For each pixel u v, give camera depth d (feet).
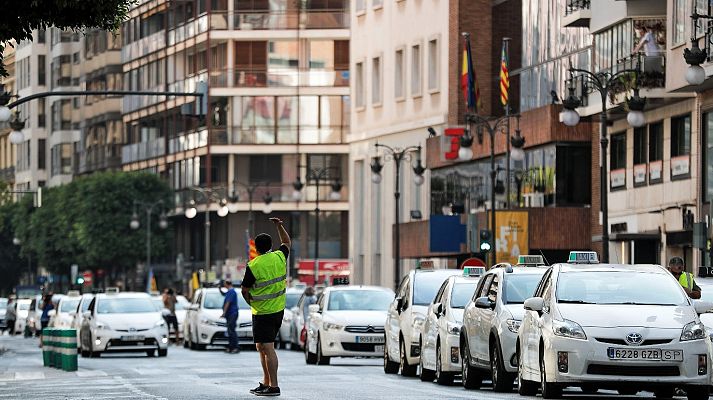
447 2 574.56
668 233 402.31
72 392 210.18
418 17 599.57
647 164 417.49
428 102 591.78
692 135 387.75
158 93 347.56
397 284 501.97
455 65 568.00
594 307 180.24
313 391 206.80
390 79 624.59
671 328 175.83
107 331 379.55
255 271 192.44
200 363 332.19
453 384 233.96
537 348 184.14
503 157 520.42
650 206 415.44
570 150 485.56
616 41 416.67
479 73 569.23
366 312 327.06
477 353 212.43
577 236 482.69
